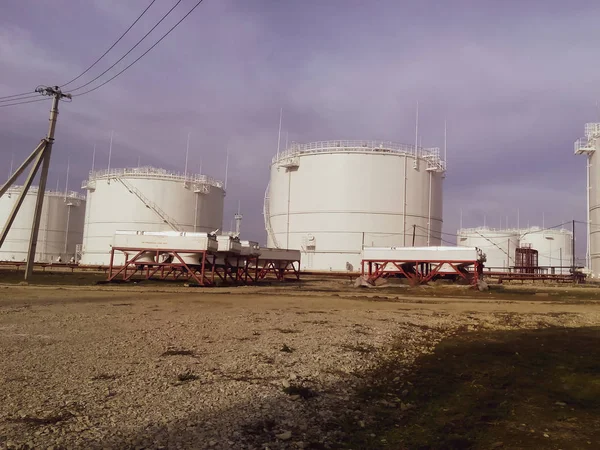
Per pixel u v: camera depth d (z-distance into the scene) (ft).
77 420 23.58
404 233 252.62
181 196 292.61
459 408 29.86
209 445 21.53
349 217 250.57
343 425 25.77
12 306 71.77
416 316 75.92
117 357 37.45
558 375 39.42
